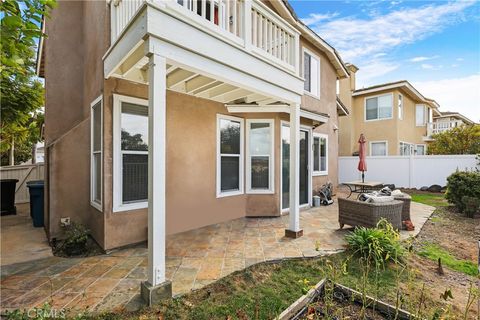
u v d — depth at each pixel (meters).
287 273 3.58
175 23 2.99
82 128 5.16
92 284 3.15
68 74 6.03
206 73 3.47
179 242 4.67
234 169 6.58
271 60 4.61
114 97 4.39
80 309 2.62
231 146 6.50
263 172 6.85
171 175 5.17
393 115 14.70
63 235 4.88
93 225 4.90
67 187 5.00
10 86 7.12
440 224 6.17
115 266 3.71
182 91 5.21
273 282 3.33
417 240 5.05
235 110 6.20
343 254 4.12
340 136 16.52
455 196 7.39
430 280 3.57
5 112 7.53
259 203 6.71
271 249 4.30
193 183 5.55
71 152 5.05
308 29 8.26
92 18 5.26
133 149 4.66
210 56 3.41
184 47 3.08
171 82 4.61
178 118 5.27
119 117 4.45
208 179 5.85
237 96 5.67
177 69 4.34
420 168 12.08
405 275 3.57
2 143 12.05
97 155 4.94
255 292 3.07
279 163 6.78
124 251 4.31
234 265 3.68
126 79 4.49
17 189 9.16
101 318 2.49
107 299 2.81
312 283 3.28
